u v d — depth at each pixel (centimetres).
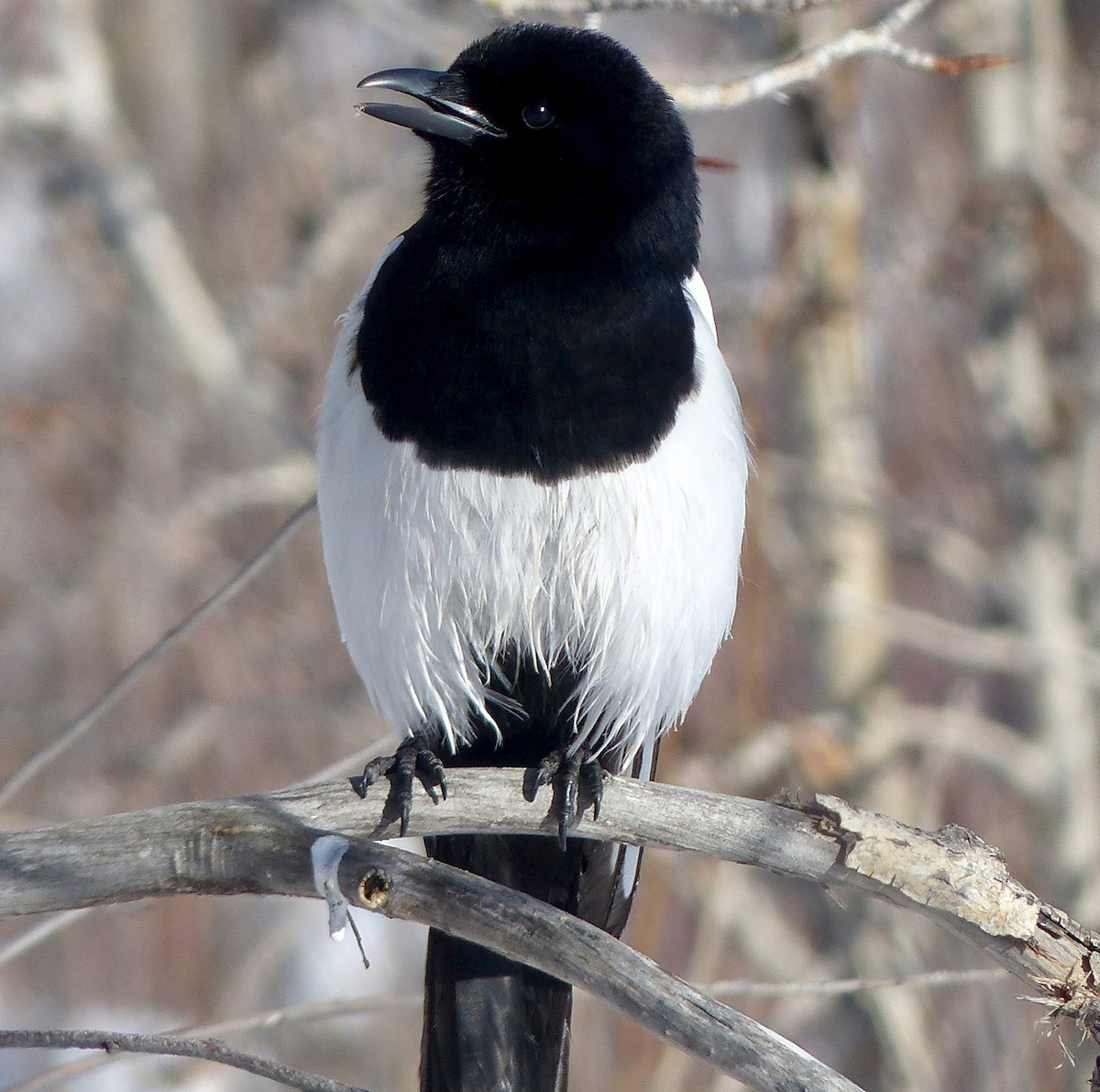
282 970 1363
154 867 604
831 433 1388
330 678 1500
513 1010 757
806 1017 1303
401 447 750
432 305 749
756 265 1723
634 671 787
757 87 848
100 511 1583
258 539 1564
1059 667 1303
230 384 1434
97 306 1645
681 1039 587
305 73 1750
